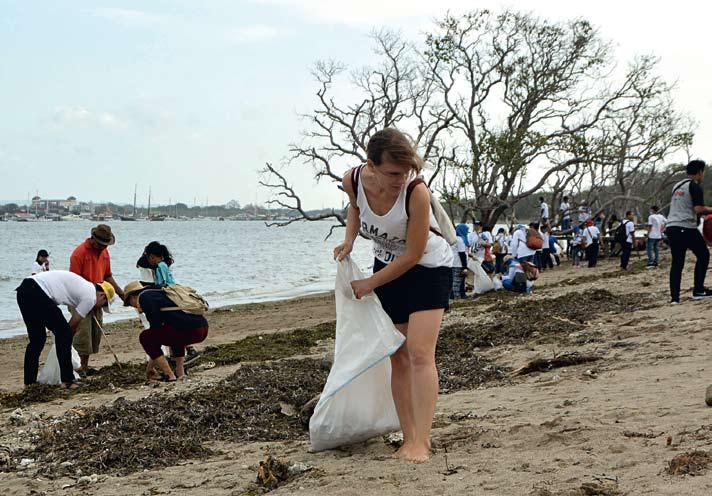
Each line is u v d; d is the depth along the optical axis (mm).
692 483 3613
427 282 4824
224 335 16406
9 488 5117
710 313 9852
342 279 5129
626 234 26484
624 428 4824
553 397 6441
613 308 12328
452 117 40969
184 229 172500
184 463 5520
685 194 11312
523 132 40719
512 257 19406
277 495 4305
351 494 4113
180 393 7578
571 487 3805
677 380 6367
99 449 5883
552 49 42844
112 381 9477
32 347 9594
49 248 72062
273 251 76375
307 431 6344
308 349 11797
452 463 4496
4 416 7750
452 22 41031
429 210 4719
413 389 4789
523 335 10602
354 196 4887
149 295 9234
